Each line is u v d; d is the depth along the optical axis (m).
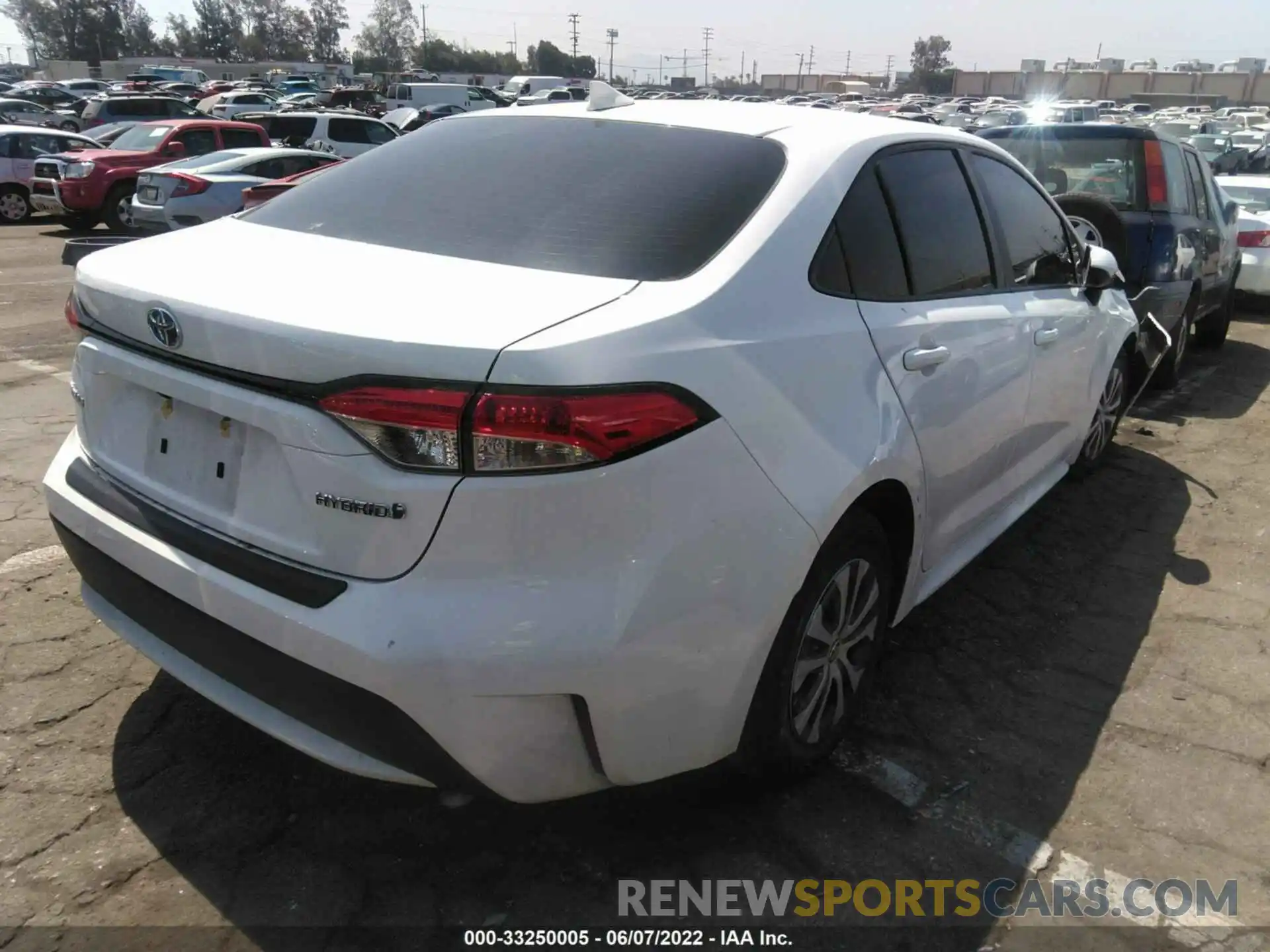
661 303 2.11
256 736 2.84
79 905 2.23
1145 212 6.10
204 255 2.43
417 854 2.43
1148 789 2.78
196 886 2.30
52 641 3.26
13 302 9.27
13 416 5.66
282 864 2.38
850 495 2.38
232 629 2.08
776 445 2.20
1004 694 3.22
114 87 48.25
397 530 1.88
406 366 1.84
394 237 2.49
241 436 2.11
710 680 2.15
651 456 1.94
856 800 2.68
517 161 2.76
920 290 2.90
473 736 1.93
